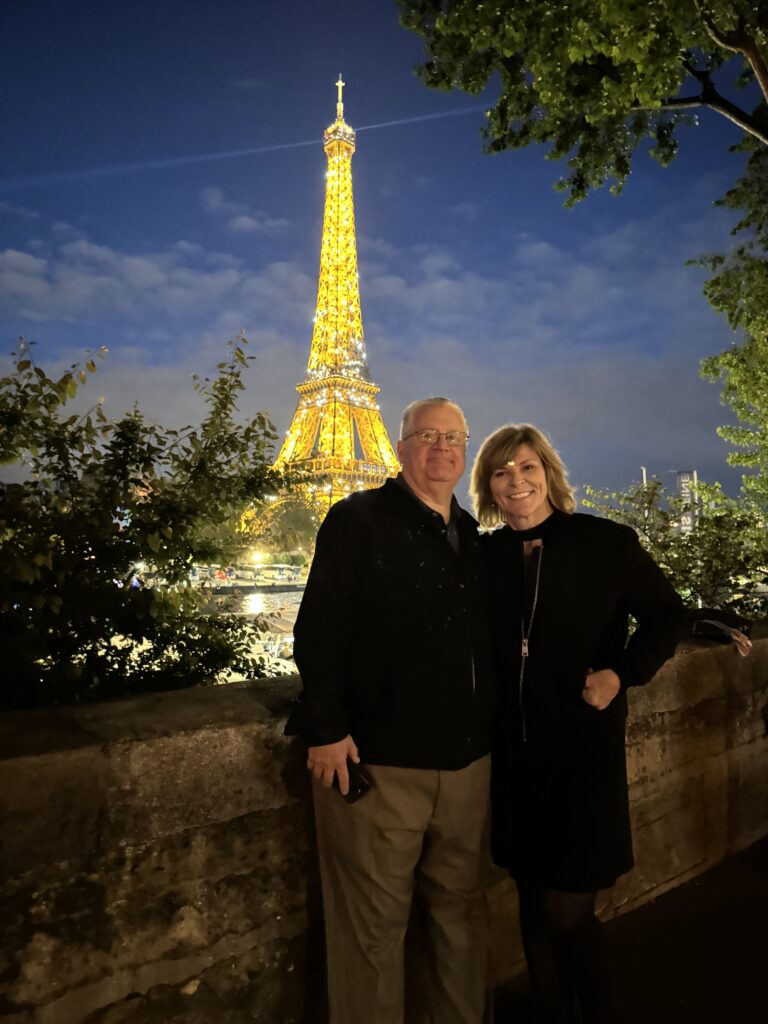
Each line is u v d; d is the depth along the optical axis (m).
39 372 3.31
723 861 4.30
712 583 6.61
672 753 4.05
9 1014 2.05
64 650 3.66
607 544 2.70
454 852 2.59
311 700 2.33
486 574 2.76
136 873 2.28
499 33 9.30
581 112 11.12
